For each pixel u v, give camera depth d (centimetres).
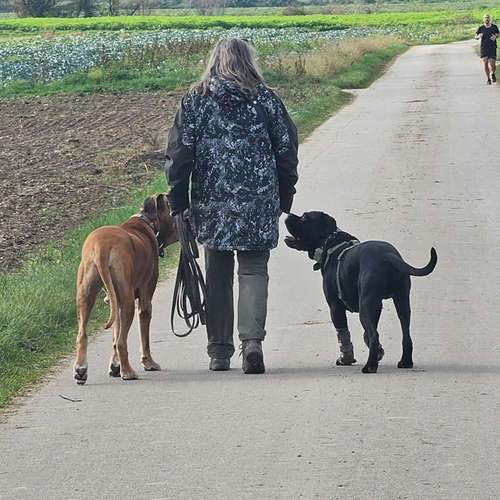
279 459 861
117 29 12775
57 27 12875
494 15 14700
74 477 836
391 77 5847
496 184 2412
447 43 10069
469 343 1244
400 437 907
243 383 1109
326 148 3112
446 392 1041
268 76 5075
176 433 938
